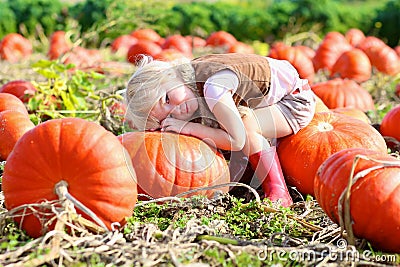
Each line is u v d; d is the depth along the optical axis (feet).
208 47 17.93
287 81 8.57
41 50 22.00
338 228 7.55
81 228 6.88
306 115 8.66
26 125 9.36
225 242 6.98
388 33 24.57
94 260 6.56
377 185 6.93
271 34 24.45
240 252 6.79
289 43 21.57
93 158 6.97
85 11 22.91
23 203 7.00
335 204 7.13
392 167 7.05
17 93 11.48
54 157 6.95
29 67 15.58
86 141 7.00
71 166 6.95
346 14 24.84
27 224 7.06
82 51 15.49
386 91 14.73
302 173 8.57
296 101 8.60
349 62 14.43
